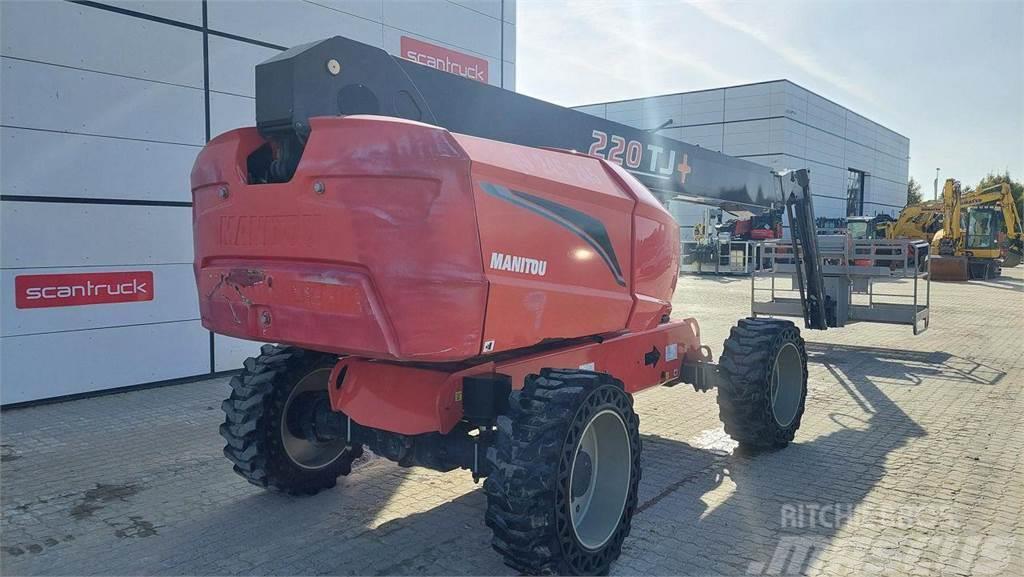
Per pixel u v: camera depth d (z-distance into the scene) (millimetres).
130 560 3820
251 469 4430
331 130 3125
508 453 3203
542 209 3521
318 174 3127
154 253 7785
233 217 3533
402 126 3029
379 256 3002
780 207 8055
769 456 5551
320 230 3146
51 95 6961
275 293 3355
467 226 3076
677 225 4996
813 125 39000
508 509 3152
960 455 5570
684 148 6383
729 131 37312
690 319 5527
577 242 3799
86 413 6758
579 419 3354
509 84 12023
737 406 5352
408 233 2984
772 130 35938
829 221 34719
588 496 3740
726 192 6996
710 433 6184
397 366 3697
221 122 8312
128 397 7402
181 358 8062
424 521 4324
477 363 3674
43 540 4062
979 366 9344
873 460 5445
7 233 6758
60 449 5688
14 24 6699
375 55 3807
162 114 7770
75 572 3686
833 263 10602
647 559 3799
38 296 6977
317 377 4684
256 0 8484
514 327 3367
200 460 5445
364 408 3754
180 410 6891
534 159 3650
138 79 7559
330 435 4355
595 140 5430
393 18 9961
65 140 7074
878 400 7438
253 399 4391
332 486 4863
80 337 7277
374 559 3820
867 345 11070
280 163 3570
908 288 22094
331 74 3574
